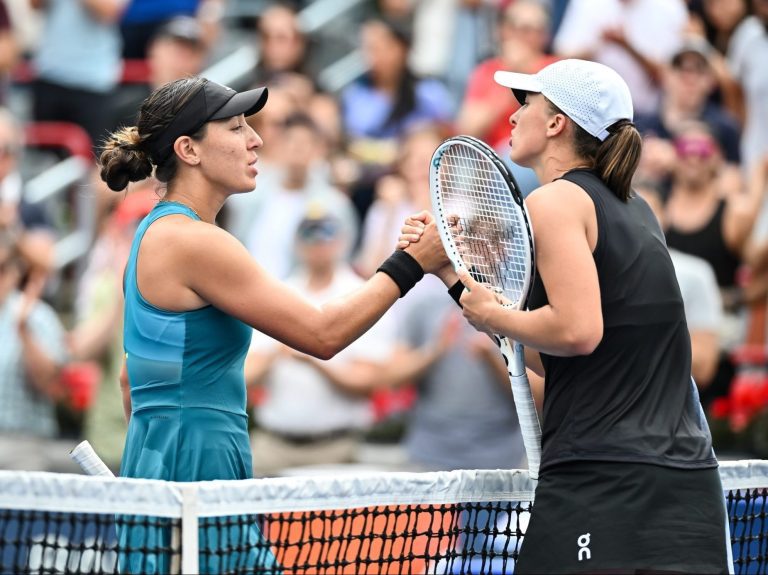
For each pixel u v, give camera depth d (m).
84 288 31.59
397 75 36.81
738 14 35.88
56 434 30.50
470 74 38.84
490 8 38.66
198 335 13.77
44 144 37.91
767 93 33.25
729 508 15.47
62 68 37.84
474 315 12.98
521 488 14.58
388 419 30.80
